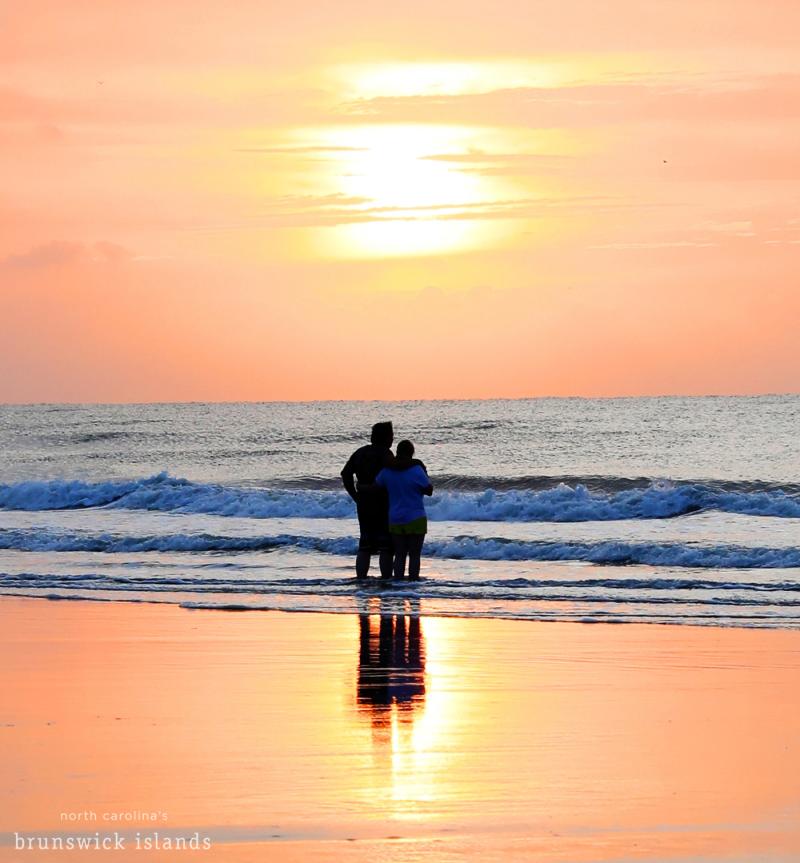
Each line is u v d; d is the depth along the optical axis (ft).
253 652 134.92
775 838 71.51
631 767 87.15
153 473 528.22
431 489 192.34
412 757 89.92
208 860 68.44
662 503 285.02
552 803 78.69
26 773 85.97
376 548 194.08
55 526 281.33
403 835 72.38
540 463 522.06
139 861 68.18
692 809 77.30
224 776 84.89
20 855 69.67
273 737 96.22
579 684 116.78
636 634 143.54
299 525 276.62
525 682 118.01
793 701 108.58
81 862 68.44
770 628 146.00
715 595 170.60
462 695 112.37
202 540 232.12
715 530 253.65
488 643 139.44
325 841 71.46
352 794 80.59
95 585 187.21
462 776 84.84
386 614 160.25
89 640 142.92
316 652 134.72
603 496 305.32
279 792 81.05
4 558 221.87
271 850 69.92
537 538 243.60
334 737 96.17
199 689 115.14
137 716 103.65
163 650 135.95
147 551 230.27
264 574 198.49
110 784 83.05
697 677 119.34
